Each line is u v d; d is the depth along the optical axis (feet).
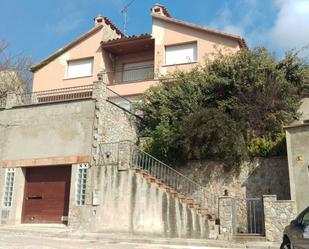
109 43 94.58
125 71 97.55
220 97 72.02
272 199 52.21
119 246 45.73
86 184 62.03
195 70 76.95
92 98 66.03
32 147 68.33
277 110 66.80
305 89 73.46
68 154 64.90
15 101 73.10
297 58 73.82
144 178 58.75
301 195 53.01
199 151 62.85
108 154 62.34
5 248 40.04
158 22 92.84
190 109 70.28
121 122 70.64
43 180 67.87
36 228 61.82
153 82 87.04
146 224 57.26
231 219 53.57
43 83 99.50
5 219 67.21
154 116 74.18
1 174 69.77
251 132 64.85
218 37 86.69
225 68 71.61
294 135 55.52
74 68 98.43
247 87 68.28
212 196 61.62
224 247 49.16
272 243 49.96
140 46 94.79
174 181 64.08
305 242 32.65
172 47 90.79
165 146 65.98
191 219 55.26
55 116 67.97
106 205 60.13
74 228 61.05
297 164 54.24
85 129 64.80
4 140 71.26
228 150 61.31
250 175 61.00
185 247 47.29
